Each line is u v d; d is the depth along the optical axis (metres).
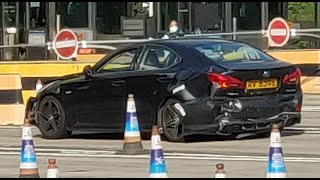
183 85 13.35
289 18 28.58
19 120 17.31
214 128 13.20
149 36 28.66
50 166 7.67
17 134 15.59
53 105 14.73
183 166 11.30
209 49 13.73
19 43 28.52
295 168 10.95
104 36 28.53
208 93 13.21
